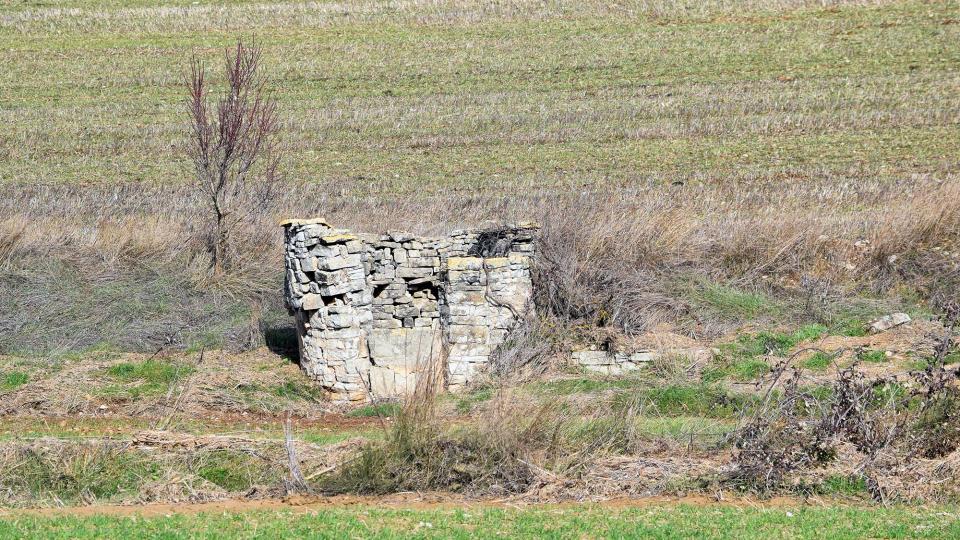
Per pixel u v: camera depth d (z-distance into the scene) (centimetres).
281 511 2836
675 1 12700
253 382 4416
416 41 11944
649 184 7244
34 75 10962
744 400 3888
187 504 2983
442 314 4566
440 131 9131
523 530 2659
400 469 3108
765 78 10162
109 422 4056
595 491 3061
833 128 8669
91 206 6712
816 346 4594
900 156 7794
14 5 13112
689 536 2638
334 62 11306
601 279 5038
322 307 4391
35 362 4659
